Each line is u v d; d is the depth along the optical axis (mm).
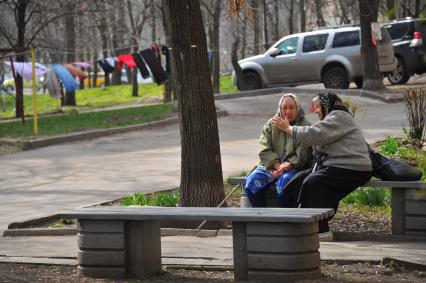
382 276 8039
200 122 11297
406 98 17828
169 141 23469
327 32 33812
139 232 8367
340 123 10180
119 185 16188
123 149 22234
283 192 10461
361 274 8164
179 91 11383
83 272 8523
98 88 61312
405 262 8500
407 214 10383
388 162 10453
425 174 12914
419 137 17562
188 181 11391
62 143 24297
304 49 34250
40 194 15664
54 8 38312
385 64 32812
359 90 31141
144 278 8328
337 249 9562
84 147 23156
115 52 59250
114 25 56719
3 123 31250
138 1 61594
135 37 55312
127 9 62094
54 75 30828
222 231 11039
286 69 34656
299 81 34531
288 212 7812
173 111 30297
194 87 11289
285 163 10672
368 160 10234
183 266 8836
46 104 51062
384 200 12828
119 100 50062
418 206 10320
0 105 51438
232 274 8469
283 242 7680
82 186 16359
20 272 8852
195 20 11125
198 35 11188
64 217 8406
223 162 18297
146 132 25906
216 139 11430
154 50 30359
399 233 10453
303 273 7727
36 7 37188
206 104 11336
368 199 12789
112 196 14875
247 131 24406
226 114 28812
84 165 19531
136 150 21859
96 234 8453
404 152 16484
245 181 10922
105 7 47500
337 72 33312
